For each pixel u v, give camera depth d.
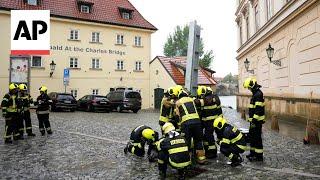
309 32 16.33
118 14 39.91
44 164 8.59
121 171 7.86
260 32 25.19
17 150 10.53
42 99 13.96
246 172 7.64
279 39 21.27
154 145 8.92
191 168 8.06
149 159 8.88
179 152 6.85
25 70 27.44
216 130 8.88
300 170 7.75
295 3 17.61
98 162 8.81
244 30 32.06
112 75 38.12
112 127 16.83
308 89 16.66
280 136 13.37
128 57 39.44
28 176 7.45
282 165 8.29
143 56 40.59
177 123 8.98
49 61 34.00
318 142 11.40
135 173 7.68
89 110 29.98
